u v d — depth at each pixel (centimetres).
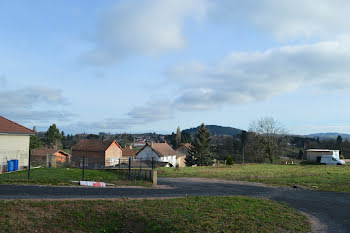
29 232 938
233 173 3381
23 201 1127
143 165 5175
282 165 4956
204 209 1221
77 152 5588
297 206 1495
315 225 1123
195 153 6588
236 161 8125
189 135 13250
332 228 1087
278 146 6097
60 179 1869
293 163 5384
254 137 6400
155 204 1277
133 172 2397
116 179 2130
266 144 6041
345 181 2505
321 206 1501
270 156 6031
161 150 6900
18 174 2041
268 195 1836
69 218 1070
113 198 1363
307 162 5319
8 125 2562
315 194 1895
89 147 5556
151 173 2169
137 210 1166
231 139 10662
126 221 1090
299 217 1217
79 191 1509
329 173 3209
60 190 1494
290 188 2192
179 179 2766
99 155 5403
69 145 11662
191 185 2247
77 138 13438
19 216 1007
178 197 1534
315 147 8638
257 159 7231
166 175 3145
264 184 2419
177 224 1011
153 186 2014
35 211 1064
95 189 1630
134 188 1817
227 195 1755
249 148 7506
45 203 1139
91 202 1224
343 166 4291
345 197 1781
